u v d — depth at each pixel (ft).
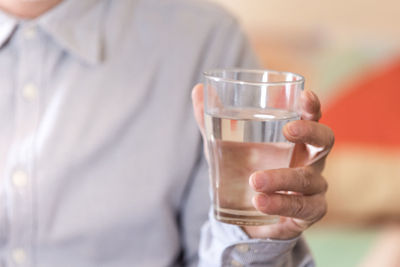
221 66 3.01
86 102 2.79
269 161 1.91
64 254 2.76
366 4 7.71
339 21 7.79
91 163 2.76
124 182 2.78
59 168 2.72
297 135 1.90
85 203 2.75
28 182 2.70
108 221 2.75
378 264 4.51
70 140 2.74
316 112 2.01
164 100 2.87
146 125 2.83
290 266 2.43
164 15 2.98
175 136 2.83
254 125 1.88
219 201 1.95
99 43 2.84
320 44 7.63
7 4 2.80
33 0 2.76
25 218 2.71
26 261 2.73
